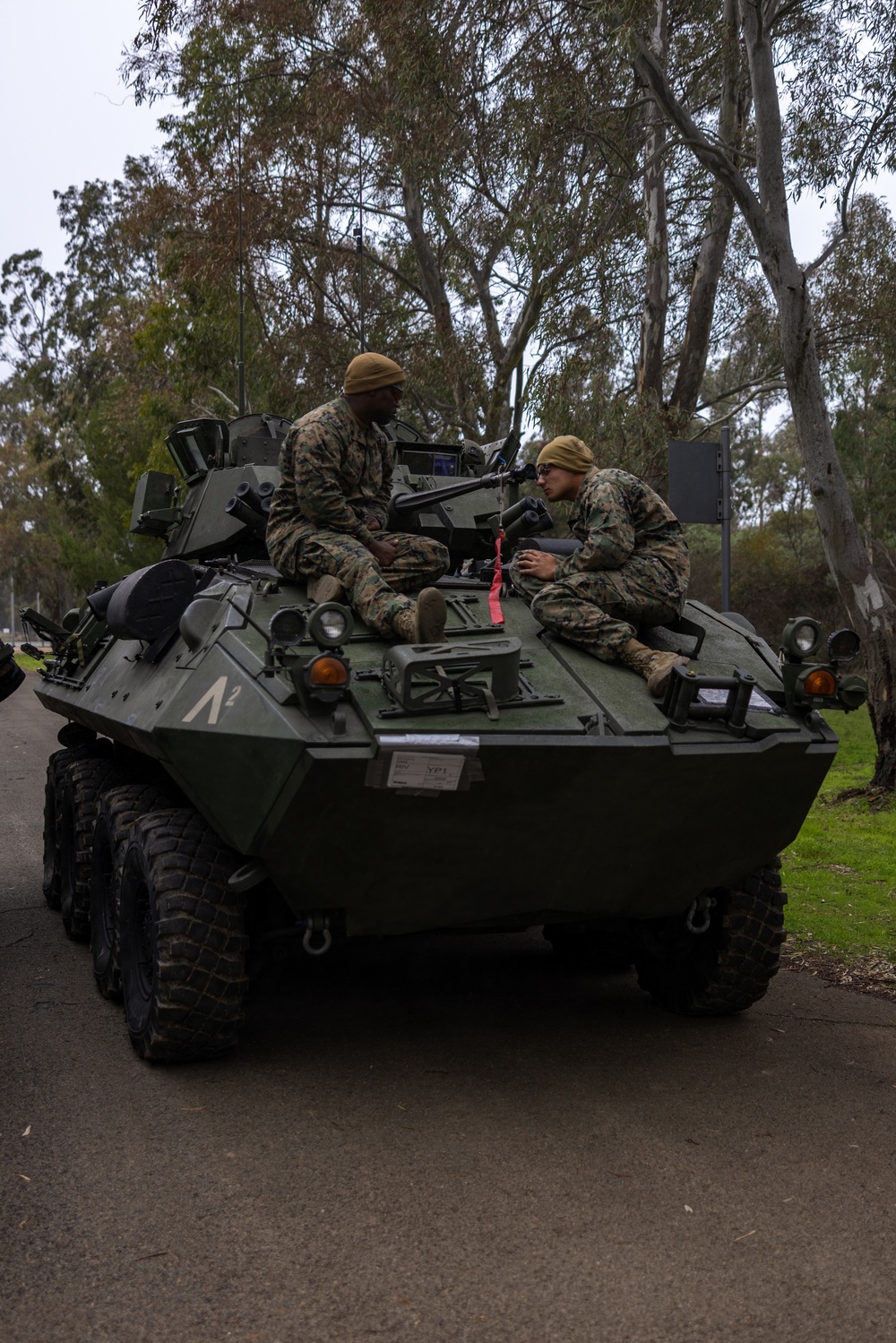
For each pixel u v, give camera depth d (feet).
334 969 19.06
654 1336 8.78
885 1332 8.86
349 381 15.06
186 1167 11.48
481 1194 10.98
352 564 13.97
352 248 55.88
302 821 12.19
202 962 13.58
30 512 171.12
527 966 19.54
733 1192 11.12
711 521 25.48
